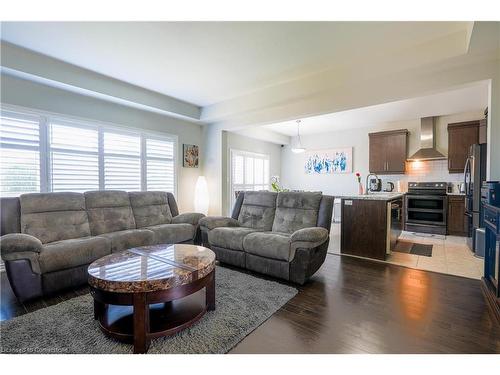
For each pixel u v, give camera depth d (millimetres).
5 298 2418
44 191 3484
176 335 1811
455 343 1726
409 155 6164
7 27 2516
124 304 1670
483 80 2818
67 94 3672
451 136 5398
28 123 3334
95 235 3354
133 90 4121
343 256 3814
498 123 2764
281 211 3588
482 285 2680
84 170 3902
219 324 1948
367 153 6852
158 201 4246
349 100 3619
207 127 5691
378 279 2885
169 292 1738
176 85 4082
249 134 6699
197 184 5402
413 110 5262
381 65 3115
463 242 4676
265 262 2906
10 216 2779
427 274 3039
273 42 2770
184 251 2420
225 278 2893
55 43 2820
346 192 7219
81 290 2613
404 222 5824
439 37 2707
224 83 3988
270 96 4148
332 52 3002
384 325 1949
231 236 3201
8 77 3143
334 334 1837
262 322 1991
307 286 2691
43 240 2879
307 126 6793
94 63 3328
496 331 1858
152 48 2910
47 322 1971
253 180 7227
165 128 5043
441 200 5406
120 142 4340
